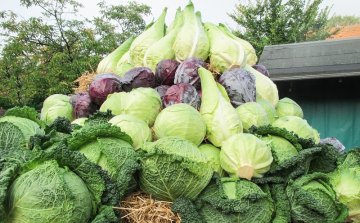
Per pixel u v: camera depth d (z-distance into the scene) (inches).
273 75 346.6
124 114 120.1
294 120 132.9
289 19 891.4
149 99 128.6
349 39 390.9
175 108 114.5
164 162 86.2
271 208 96.6
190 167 84.7
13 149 94.7
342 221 95.7
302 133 129.0
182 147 92.4
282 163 104.1
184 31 166.2
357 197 105.7
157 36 188.7
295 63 365.4
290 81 345.4
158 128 115.6
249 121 128.3
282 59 383.2
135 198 93.6
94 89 150.1
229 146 106.1
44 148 95.1
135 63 186.7
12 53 611.5
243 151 101.6
